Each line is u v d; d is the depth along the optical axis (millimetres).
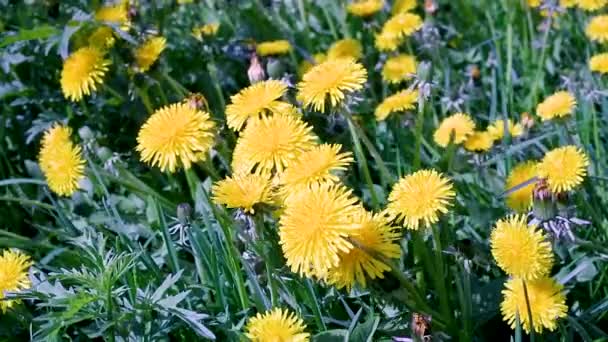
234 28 1021
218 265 643
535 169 656
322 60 902
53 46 875
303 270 506
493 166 789
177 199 755
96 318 578
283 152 557
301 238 503
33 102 857
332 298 606
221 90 899
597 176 701
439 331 561
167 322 580
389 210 552
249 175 561
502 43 994
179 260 684
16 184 799
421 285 593
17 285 598
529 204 647
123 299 593
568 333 579
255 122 585
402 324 583
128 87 828
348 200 512
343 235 500
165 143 579
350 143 712
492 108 822
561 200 585
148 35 849
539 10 1001
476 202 667
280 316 526
